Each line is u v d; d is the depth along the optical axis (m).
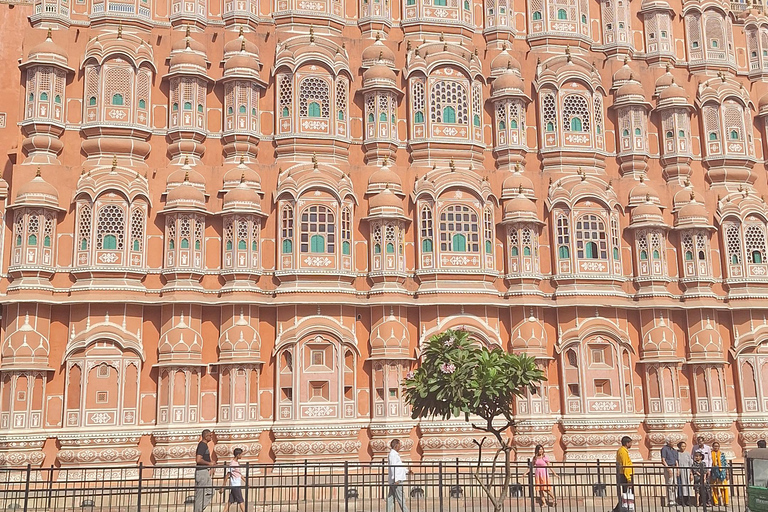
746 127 39.59
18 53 34.94
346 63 36.28
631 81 38.50
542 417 33.94
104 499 29.73
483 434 33.59
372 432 32.75
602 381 35.19
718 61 40.56
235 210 33.19
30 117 33.22
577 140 37.47
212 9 36.94
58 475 30.48
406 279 34.69
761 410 36.06
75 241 32.41
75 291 31.73
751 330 36.88
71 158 33.72
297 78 35.56
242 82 35.16
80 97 34.25
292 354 32.62
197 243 33.12
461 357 22.16
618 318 35.94
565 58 38.31
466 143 36.44
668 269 37.12
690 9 40.88
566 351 35.09
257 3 37.25
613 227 36.66
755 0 43.47
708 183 38.97
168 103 35.00
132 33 35.34
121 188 32.66
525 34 39.44
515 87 37.09
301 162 35.09
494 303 34.41
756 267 37.50
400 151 36.44
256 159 35.31
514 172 36.75
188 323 32.28
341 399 32.72
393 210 34.44
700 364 35.88
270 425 32.31
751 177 39.06
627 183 37.66
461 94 36.97
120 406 31.17
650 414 35.25
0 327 32.12
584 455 33.97
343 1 38.09
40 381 31.11
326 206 34.12
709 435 35.19
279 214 34.00
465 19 38.69
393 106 36.44
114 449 30.77
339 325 33.28
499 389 21.44
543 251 36.22
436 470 32.69
